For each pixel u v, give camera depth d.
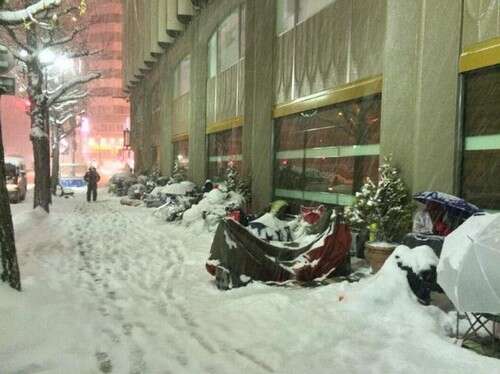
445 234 7.28
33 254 10.79
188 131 26.72
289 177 15.28
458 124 8.53
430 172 8.83
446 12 8.59
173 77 30.17
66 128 58.81
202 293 7.75
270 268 8.15
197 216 15.34
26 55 18.42
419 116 8.99
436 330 5.68
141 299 7.33
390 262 6.68
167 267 9.76
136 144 44.09
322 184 13.39
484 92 8.13
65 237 13.62
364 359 4.94
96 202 27.59
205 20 22.80
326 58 13.03
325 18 13.06
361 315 6.19
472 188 8.36
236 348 5.28
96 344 5.22
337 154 12.65
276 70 15.99
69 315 5.98
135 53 38.56
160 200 23.33
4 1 7.68
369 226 9.11
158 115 34.72
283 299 7.00
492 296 4.58
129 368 4.66
